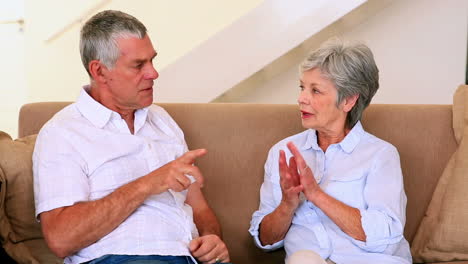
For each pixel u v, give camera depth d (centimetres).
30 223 155
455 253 168
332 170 165
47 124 152
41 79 359
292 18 266
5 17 383
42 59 356
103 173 150
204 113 189
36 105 182
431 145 186
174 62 276
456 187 170
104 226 140
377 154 164
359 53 160
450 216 168
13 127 395
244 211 184
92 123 154
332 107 162
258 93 310
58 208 141
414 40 297
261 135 188
